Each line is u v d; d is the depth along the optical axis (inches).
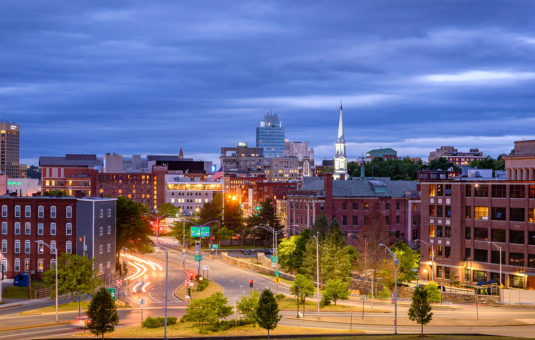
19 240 4697.3
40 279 4650.6
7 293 4119.1
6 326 2994.6
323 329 2792.8
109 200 4874.5
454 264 4539.9
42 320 3166.8
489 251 4343.0
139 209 5625.0
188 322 3021.7
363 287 4362.7
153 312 3442.4
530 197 4136.3
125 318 3233.3
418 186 6318.9
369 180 6496.1
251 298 2874.0
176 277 4968.0
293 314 3284.9
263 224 7362.2
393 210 6205.7
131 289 4345.5
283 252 5236.2
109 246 4884.4
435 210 4697.3
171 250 7111.2
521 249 4165.8
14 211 4697.3
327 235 4643.2
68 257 3602.4
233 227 7849.4
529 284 4106.8
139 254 6594.5
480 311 3378.4
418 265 4852.4
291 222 6894.7
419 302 2518.5
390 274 4288.9
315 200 6195.9
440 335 2524.6
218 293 2903.5
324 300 3622.0
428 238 4739.2
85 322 2623.0
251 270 5457.7
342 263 4409.5
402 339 2399.1
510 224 4232.3
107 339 2556.6
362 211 6176.2
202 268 5137.8
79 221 4628.4
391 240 4904.0
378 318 3127.5
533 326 2888.8
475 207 4458.7
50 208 4662.9
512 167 4456.2
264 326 2503.7
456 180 4576.8
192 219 7765.8
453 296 3799.2
